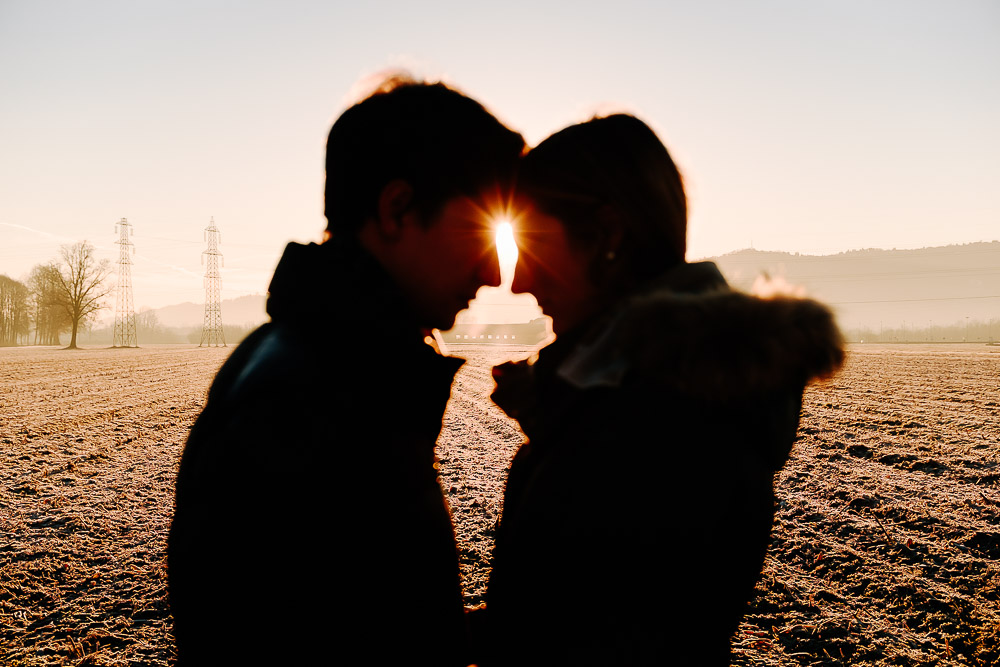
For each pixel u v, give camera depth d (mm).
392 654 828
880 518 5891
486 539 5445
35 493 7180
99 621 4078
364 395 871
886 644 3605
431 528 909
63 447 9883
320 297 896
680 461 758
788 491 6930
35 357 42438
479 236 1021
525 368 1274
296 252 971
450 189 987
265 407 771
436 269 1038
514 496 1028
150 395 17703
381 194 993
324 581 760
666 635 753
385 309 938
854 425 11039
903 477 7441
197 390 19234
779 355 762
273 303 958
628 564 748
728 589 829
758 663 3457
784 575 4637
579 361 892
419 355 963
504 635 852
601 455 779
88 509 6539
